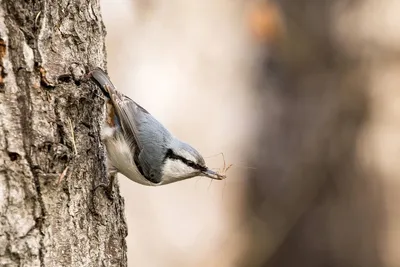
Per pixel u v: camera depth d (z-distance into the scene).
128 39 14.05
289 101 14.91
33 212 5.31
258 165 14.80
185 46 14.44
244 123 14.66
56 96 5.64
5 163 5.20
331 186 14.98
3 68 5.29
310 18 14.91
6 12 5.36
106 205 6.14
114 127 6.33
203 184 14.47
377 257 15.01
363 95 15.02
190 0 14.58
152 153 6.80
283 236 14.74
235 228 14.54
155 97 14.06
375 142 15.10
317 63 14.99
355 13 15.07
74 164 5.75
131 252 13.56
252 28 13.99
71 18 5.93
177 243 13.88
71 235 5.65
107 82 5.99
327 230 14.88
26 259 5.25
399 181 16.23
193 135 14.30
